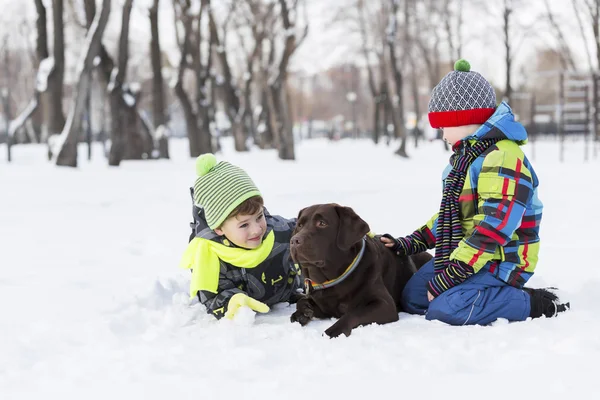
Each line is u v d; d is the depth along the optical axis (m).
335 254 4.50
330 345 3.87
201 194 4.91
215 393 3.12
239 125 35.44
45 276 6.22
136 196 13.00
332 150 37.97
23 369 3.60
